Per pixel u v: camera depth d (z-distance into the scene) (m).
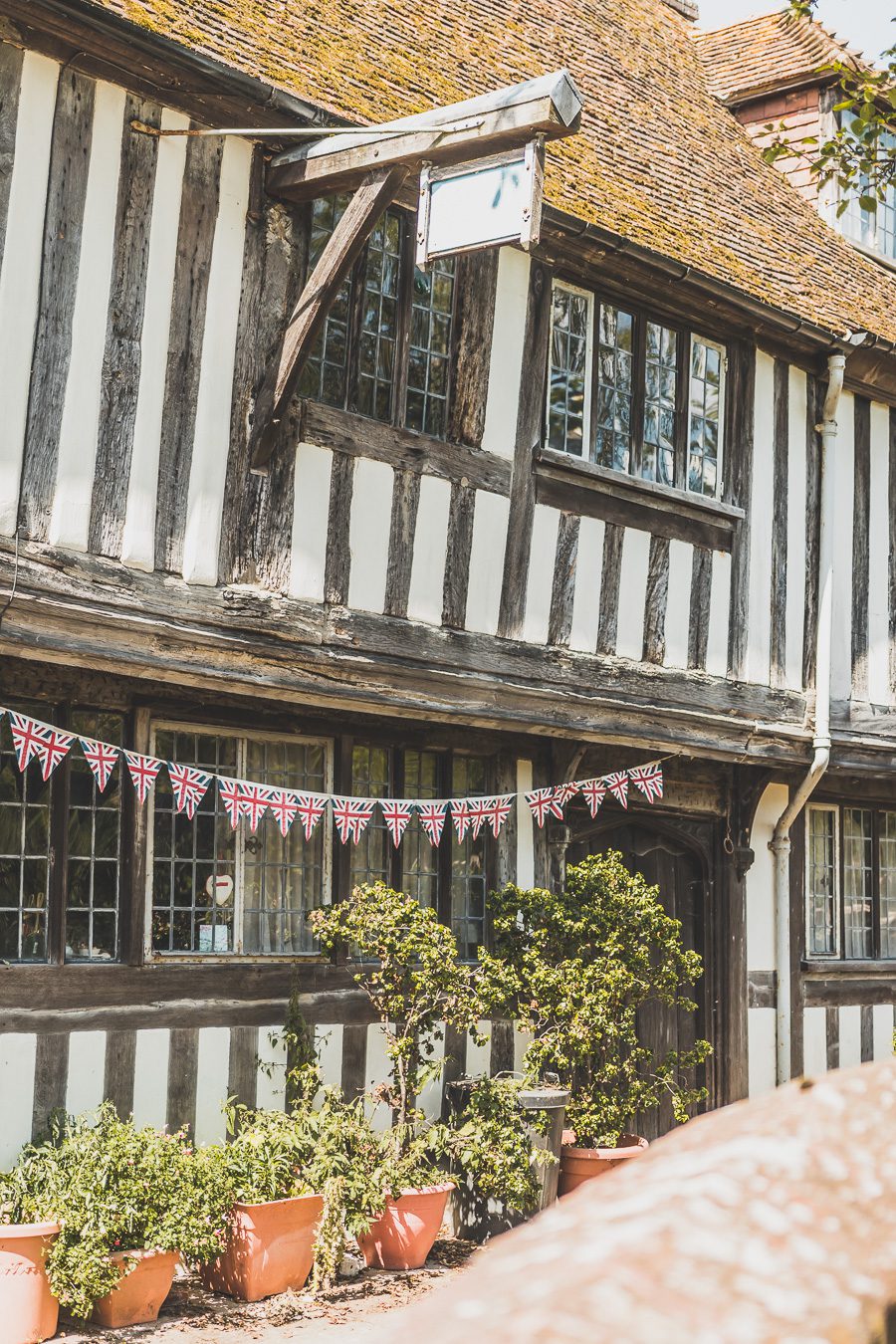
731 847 10.23
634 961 8.11
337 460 7.23
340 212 7.37
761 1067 10.38
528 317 8.23
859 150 8.51
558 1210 0.78
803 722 9.98
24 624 6.08
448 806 8.45
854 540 10.54
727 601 9.45
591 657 8.50
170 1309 6.21
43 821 6.73
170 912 7.20
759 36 13.56
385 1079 7.92
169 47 6.27
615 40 12.09
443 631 7.70
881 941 11.66
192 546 6.61
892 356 10.34
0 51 5.97
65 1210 5.73
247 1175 6.43
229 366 6.77
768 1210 0.74
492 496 7.98
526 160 6.04
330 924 7.30
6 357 5.99
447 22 9.62
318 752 7.97
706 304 9.15
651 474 9.03
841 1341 0.67
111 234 6.34
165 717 7.27
